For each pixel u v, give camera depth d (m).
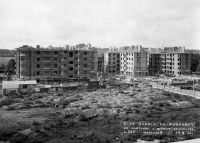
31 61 99.25
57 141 31.84
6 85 75.06
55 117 46.81
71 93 73.56
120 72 150.12
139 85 90.19
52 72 102.25
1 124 39.66
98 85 86.44
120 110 50.16
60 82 96.25
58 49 103.69
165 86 85.12
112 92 73.19
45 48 103.88
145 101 59.84
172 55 141.00
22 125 39.03
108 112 48.72
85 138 32.97
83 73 106.44
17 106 56.12
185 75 132.50
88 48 115.12
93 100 60.88
